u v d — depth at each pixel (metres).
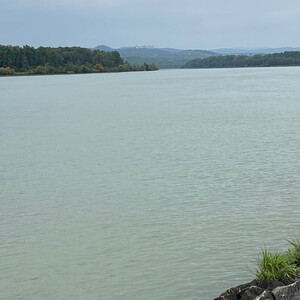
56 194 24.41
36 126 53.41
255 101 78.38
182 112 64.62
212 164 30.12
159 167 29.81
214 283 14.32
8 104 85.38
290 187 24.11
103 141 41.06
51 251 17.08
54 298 13.88
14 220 20.56
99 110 71.06
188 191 23.98
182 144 38.12
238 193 23.36
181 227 18.94
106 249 17.08
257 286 12.18
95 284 14.58
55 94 108.38
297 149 34.34
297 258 13.29
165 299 13.57
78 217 20.66
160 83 148.88
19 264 16.11
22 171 30.06
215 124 50.69
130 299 13.67
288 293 11.55
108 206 22.05
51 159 33.72
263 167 28.78
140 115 62.50
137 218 20.20
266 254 13.66
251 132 43.75
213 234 18.06
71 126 52.66
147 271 15.25
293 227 18.45
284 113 59.56
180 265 15.57
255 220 19.41
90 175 28.30
